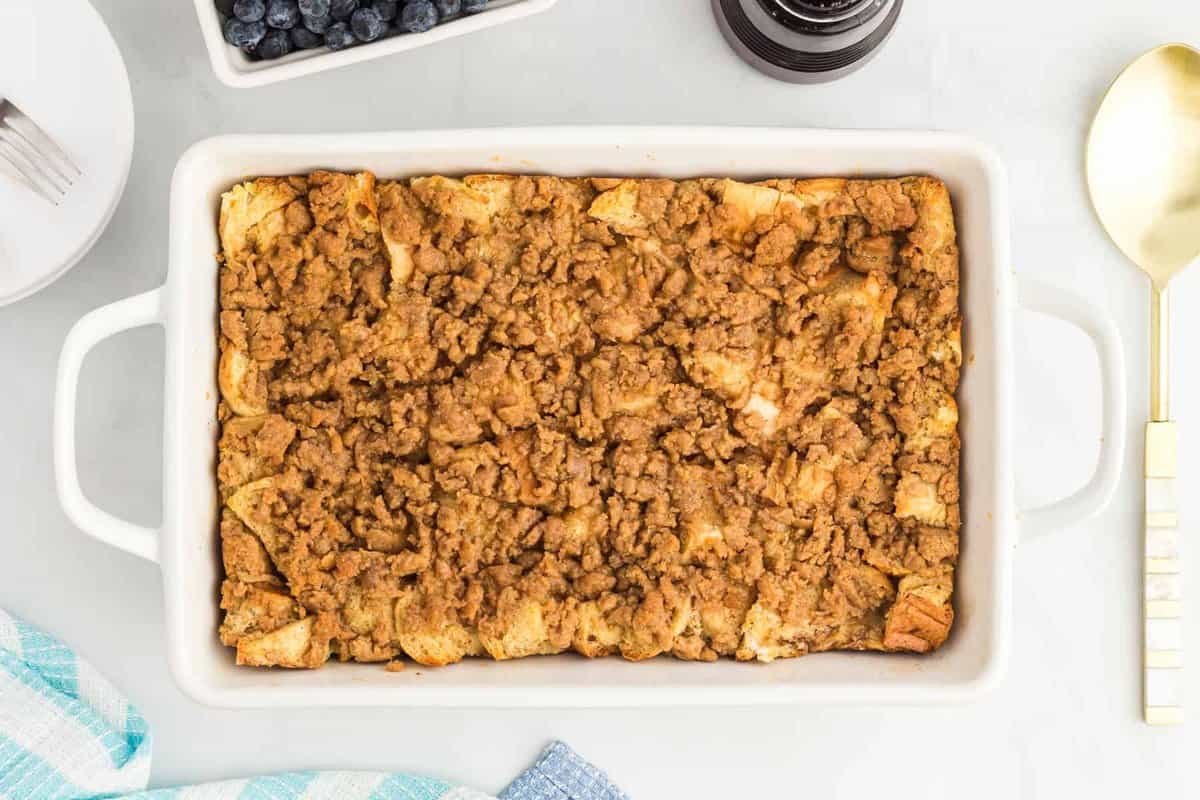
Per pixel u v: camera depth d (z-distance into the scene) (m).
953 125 0.97
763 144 0.88
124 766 0.93
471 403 0.89
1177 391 0.98
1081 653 0.97
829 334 0.89
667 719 0.96
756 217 0.89
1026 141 0.97
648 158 0.89
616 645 0.89
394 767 0.96
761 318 0.90
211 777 0.95
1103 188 0.97
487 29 0.96
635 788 0.96
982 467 0.88
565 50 0.96
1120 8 0.97
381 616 0.88
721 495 0.89
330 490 0.89
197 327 0.87
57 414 0.85
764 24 0.92
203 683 0.86
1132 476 0.97
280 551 0.88
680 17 0.96
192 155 0.86
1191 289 0.98
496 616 0.88
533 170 0.89
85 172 0.93
